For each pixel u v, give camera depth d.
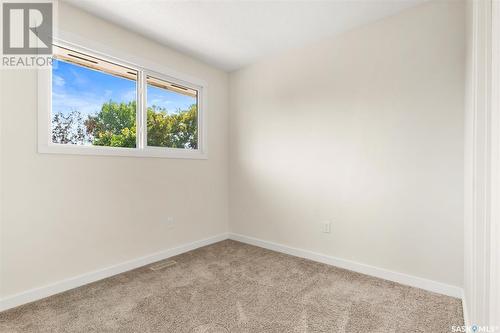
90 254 2.32
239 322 1.73
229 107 3.71
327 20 2.43
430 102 2.16
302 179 2.97
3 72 1.87
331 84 2.73
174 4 2.19
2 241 1.86
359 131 2.54
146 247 2.75
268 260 2.86
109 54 2.44
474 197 1.48
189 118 3.31
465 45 2.00
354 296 2.07
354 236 2.59
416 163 2.23
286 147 3.11
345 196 2.64
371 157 2.47
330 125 2.74
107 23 2.43
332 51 2.73
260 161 3.37
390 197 2.37
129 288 2.20
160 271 2.56
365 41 2.50
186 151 3.23
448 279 2.09
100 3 2.17
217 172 3.59
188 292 2.13
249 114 3.48
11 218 1.90
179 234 3.09
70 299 2.01
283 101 3.13
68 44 2.20
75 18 2.21
